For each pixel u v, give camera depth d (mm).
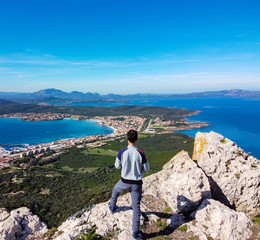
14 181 77750
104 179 83312
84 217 7316
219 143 9312
